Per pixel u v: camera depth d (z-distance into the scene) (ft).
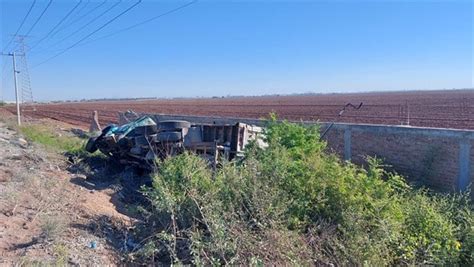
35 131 73.00
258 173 23.84
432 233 24.00
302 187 23.53
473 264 22.97
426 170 36.94
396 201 26.05
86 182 35.96
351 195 23.21
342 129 44.55
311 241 20.75
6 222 20.63
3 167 33.99
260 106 221.46
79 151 49.11
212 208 21.16
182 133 36.42
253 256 18.30
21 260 16.38
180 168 25.85
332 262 20.25
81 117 166.81
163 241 20.43
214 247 18.98
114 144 42.68
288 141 33.68
